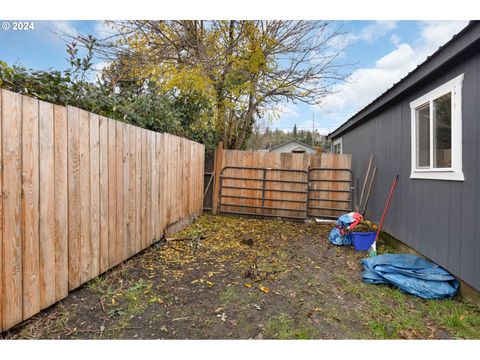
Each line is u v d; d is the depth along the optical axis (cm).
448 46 272
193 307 224
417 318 220
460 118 270
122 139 297
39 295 192
